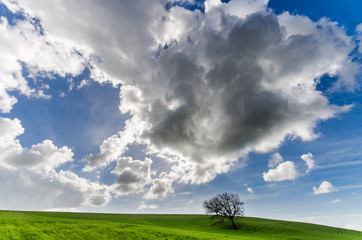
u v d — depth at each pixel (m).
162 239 35.75
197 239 38.19
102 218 71.38
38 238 27.73
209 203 82.31
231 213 78.31
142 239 34.72
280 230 72.38
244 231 70.50
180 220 91.81
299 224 87.25
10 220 36.00
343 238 58.28
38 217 44.06
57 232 31.92
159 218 96.25
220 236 44.78
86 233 33.62
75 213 82.00
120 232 36.91
